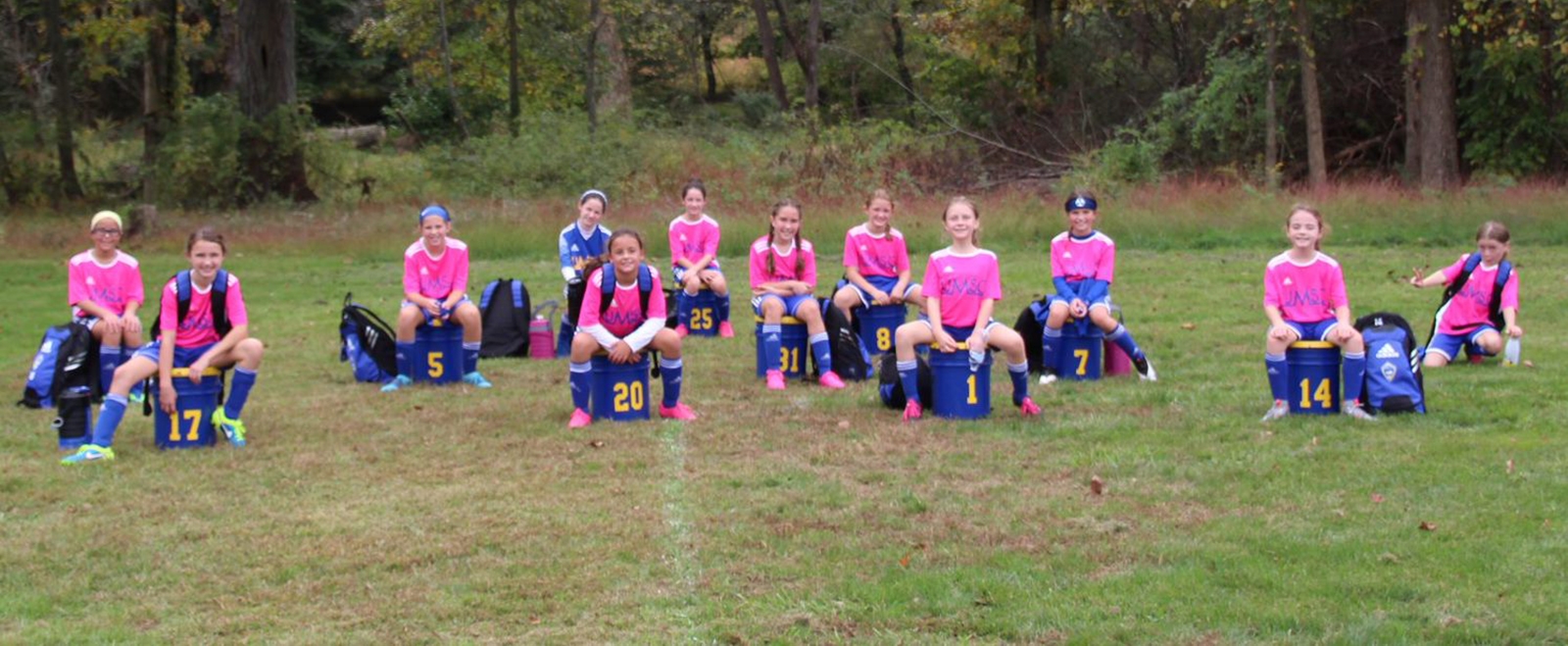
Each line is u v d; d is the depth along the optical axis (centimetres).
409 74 4606
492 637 504
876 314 1054
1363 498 646
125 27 2742
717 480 709
